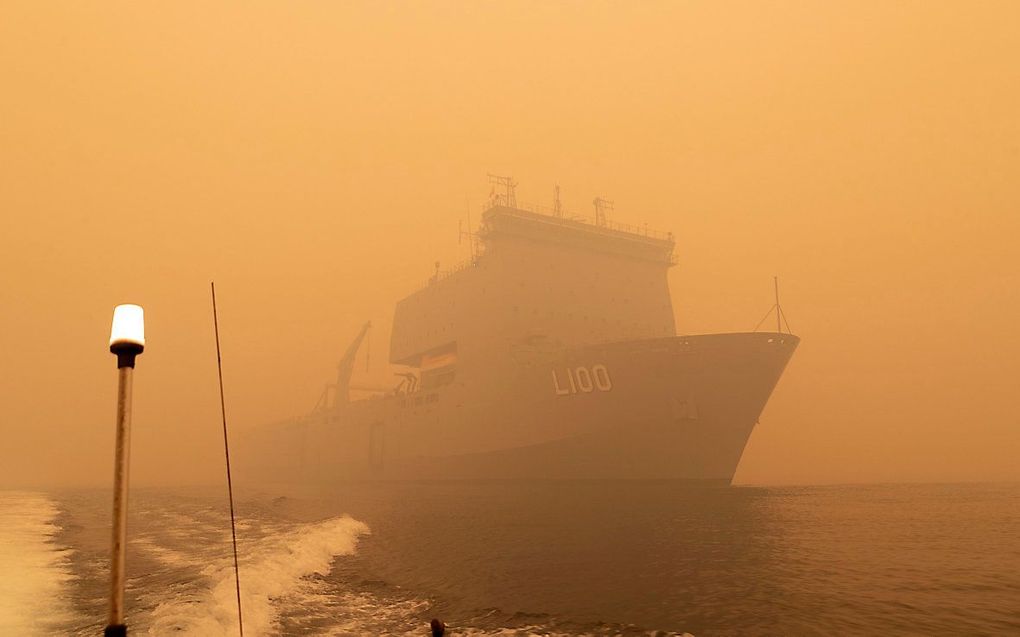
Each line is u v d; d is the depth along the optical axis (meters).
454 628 11.41
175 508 42.00
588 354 54.41
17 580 15.36
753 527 28.58
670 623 11.76
